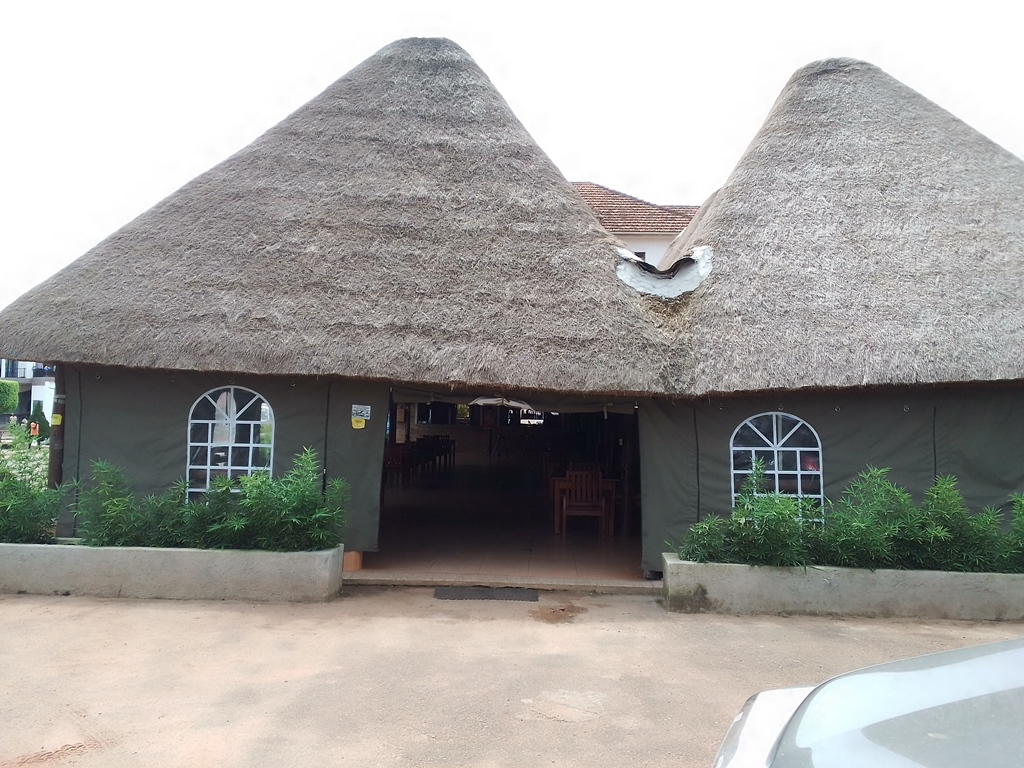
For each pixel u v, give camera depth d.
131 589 6.54
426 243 8.35
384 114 9.66
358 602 6.67
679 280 8.48
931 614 6.40
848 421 7.71
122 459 7.77
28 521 6.86
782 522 6.54
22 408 36.00
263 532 6.75
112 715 4.11
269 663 4.98
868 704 2.26
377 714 4.18
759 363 7.41
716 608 6.50
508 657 5.22
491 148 9.44
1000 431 7.53
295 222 8.44
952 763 1.84
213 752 3.70
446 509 12.31
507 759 3.69
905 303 7.77
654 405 7.86
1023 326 7.38
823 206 8.93
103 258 7.97
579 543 9.52
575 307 7.83
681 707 4.36
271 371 7.23
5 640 5.33
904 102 10.20
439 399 7.97
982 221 8.63
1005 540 6.64
